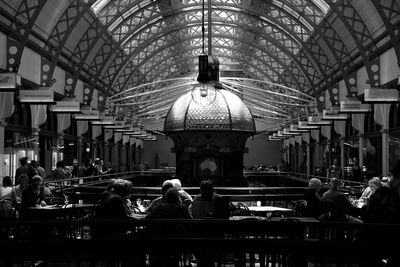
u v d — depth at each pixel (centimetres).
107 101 4316
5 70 2383
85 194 1708
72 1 2986
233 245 652
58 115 3656
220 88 1838
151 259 690
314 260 898
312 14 3959
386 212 922
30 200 1400
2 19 2322
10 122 2670
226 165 1784
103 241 650
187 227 809
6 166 2573
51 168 3488
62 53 3547
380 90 2316
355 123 3503
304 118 4778
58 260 829
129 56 4828
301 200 1440
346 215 1145
